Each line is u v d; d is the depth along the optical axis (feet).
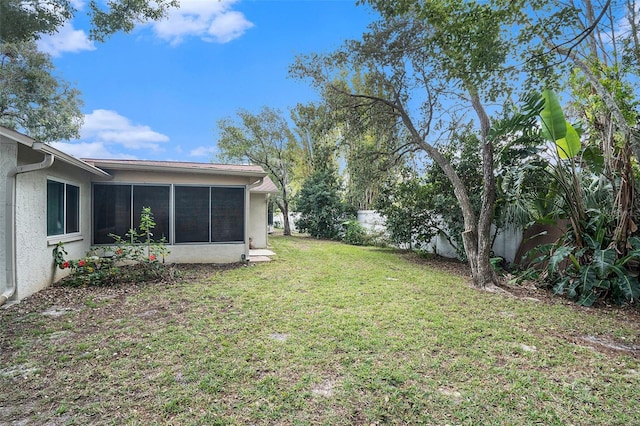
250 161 67.97
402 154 29.66
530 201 26.11
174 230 29.35
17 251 17.72
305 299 18.58
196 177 29.89
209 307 16.99
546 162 23.21
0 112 41.06
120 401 8.80
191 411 8.41
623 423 8.27
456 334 13.73
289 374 10.28
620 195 20.16
